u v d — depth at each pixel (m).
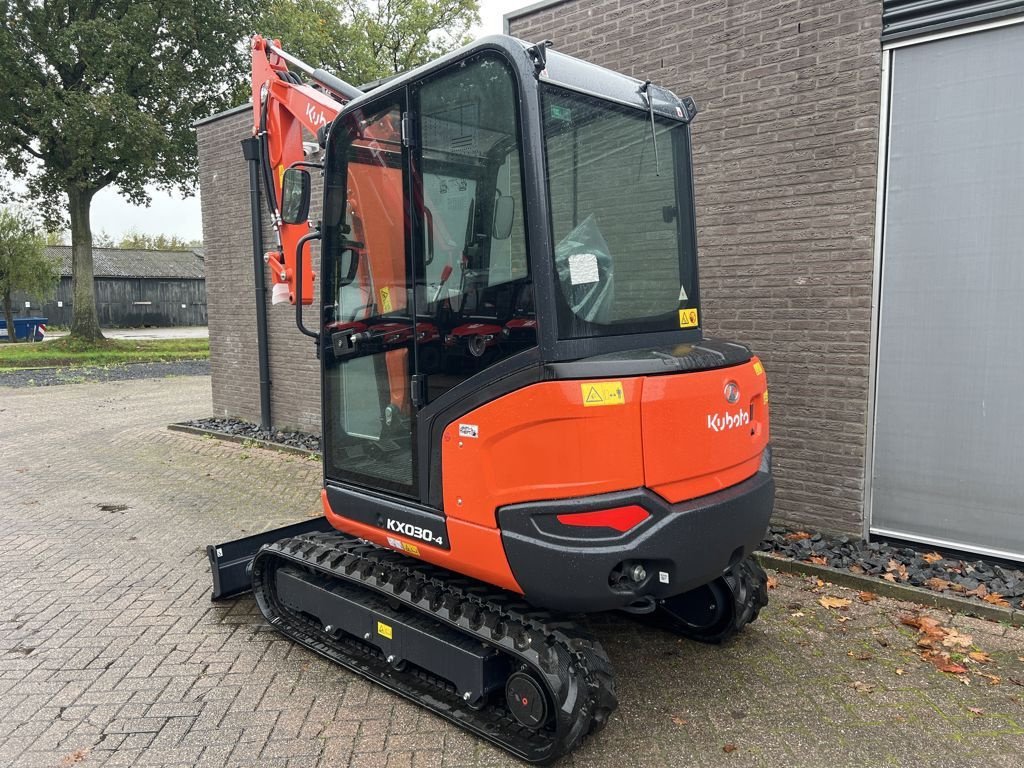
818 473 4.84
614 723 2.99
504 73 2.62
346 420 3.45
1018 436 4.16
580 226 2.72
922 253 4.35
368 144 3.18
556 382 2.47
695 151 5.12
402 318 3.05
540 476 2.54
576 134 2.73
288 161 4.87
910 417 4.50
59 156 20.56
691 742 2.86
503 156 2.64
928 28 4.15
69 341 22.52
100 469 7.59
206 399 12.73
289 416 8.87
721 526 2.72
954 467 4.38
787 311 4.85
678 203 3.29
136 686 3.35
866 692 3.19
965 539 4.39
